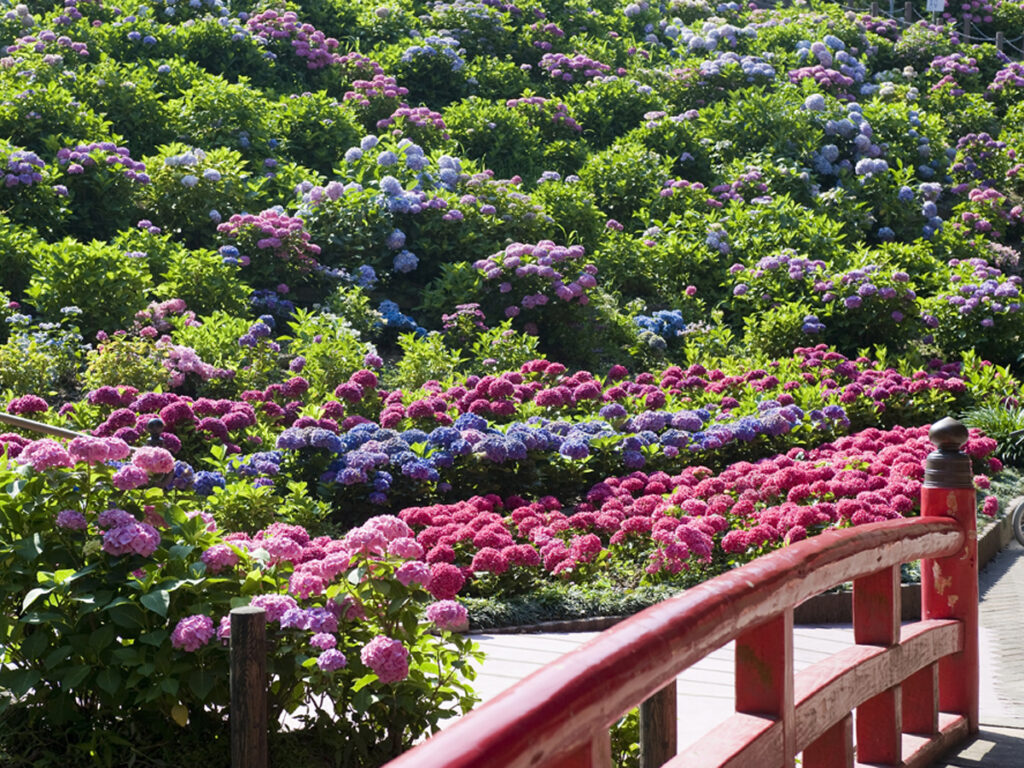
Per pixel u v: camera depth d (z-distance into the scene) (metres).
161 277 12.94
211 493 7.42
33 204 13.45
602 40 24.62
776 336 14.40
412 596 3.81
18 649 3.78
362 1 23.81
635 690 1.64
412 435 8.82
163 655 3.63
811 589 2.44
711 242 16.31
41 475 3.85
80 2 20.20
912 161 21.14
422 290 14.44
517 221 15.38
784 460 9.16
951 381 12.41
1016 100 25.39
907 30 27.55
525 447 8.73
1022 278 18.53
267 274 13.48
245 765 3.39
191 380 10.89
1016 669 5.73
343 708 3.84
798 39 25.39
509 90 21.84
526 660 5.51
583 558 7.19
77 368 10.94
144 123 16.70
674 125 20.06
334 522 8.33
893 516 7.59
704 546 7.10
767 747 2.20
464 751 1.27
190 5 20.88
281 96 18.42
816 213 18.53
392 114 18.81
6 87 15.65
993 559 9.01
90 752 3.70
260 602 3.69
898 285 14.71
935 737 3.56
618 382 11.74
